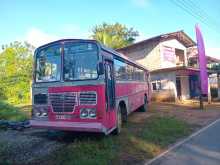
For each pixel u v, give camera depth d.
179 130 11.45
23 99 31.12
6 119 15.06
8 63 32.78
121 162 7.35
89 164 6.90
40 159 7.74
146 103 18.77
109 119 9.33
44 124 9.18
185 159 7.52
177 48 30.30
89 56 8.96
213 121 14.25
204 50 20.44
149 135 10.34
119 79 11.40
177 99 25.77
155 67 27.89
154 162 7.31
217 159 7.44
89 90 8.70
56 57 9.37
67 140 9.91
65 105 8.91
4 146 9.26
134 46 29.39
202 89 19.94
